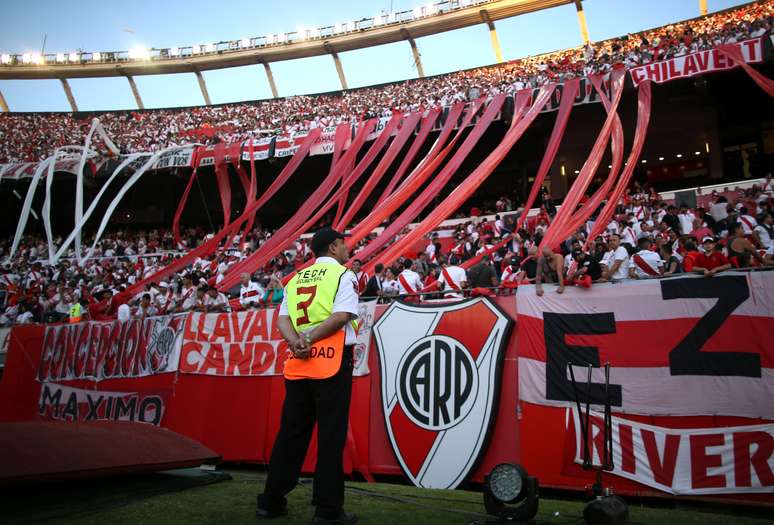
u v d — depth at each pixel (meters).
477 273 8.72
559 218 14.98
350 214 20.06
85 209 33.00
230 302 10.49
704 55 19.08
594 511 3.42
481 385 6.39
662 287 5.81
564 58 29.06
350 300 3.68
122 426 5.07
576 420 5.83
